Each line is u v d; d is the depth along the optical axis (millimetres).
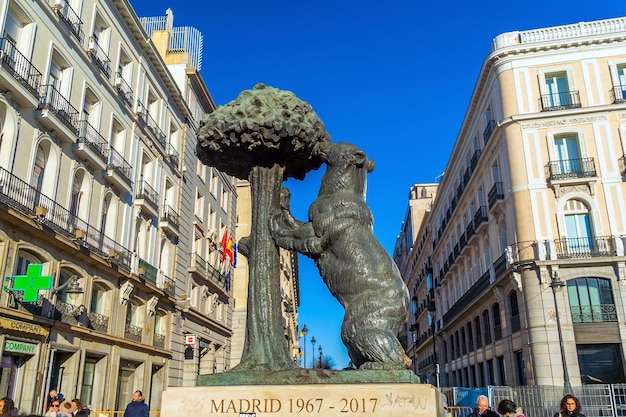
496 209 24000
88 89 17438
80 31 16984
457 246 33281
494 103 24562
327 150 3871
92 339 16578
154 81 23109
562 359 18297
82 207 16891
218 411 2857
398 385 2807
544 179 21953
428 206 57812
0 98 12844
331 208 3592
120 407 18891
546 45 23141
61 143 15602
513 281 21547
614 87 22188
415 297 57000
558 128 22391
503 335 23250
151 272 21156
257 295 3633
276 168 3943
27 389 13438
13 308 12867
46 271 14469
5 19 13312
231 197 34500
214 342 29188
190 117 27016
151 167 22453
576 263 20266
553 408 14281
